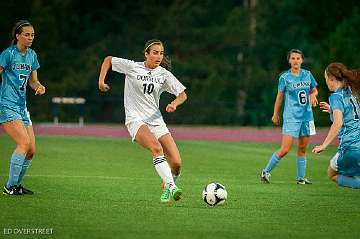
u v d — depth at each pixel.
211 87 123.56
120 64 31.69
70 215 27.81
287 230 25.75
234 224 26.66
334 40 96.75
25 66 32.31
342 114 30.83
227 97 125.38
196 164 51.38
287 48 128.88
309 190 37.19
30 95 108.31
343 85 31.36
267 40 129.25
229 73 128.00
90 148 62.34
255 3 131.75
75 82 122.44
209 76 124.88
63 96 120.75
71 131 88.38
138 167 48.19
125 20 134.75
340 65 31.55
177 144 70.75
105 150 60.84
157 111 32.12
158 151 30.86
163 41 130.12
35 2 120.94
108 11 135.75
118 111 110.56
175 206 30.44
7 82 32.19
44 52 122.94
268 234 25.00
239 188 37.53
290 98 41.25
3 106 32.12
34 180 39.06
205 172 46.09
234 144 72.19
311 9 119.69
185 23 130.12
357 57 94.44
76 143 67.75
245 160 55.03
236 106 110.75
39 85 33.69
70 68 125.75
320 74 94.31
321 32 120.19
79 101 109.81
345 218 28.36
